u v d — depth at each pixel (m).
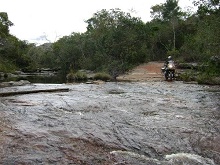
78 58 45.84
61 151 4.98
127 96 11.89
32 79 30.77
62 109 8.68
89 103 9.85
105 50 33.88
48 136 5.71
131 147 5.43
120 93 13.08
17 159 4.53
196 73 21.86
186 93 13.09
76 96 11.72
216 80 17.55
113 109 8.81
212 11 18.97
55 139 5.55
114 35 33.72
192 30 42.94
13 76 38.03
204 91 13.94
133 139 5.83
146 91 13.94
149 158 4.93
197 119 7.57
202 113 8.35
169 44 41.72
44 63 66.19
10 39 54.12
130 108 9.03
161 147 5.48
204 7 19.12
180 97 11.68
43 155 4.75
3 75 36.81
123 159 4.79
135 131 6.36
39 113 7.93
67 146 5.23
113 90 14.34
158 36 43.81
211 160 4.96
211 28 19.12
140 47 34.91
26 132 5.88
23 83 18.45
